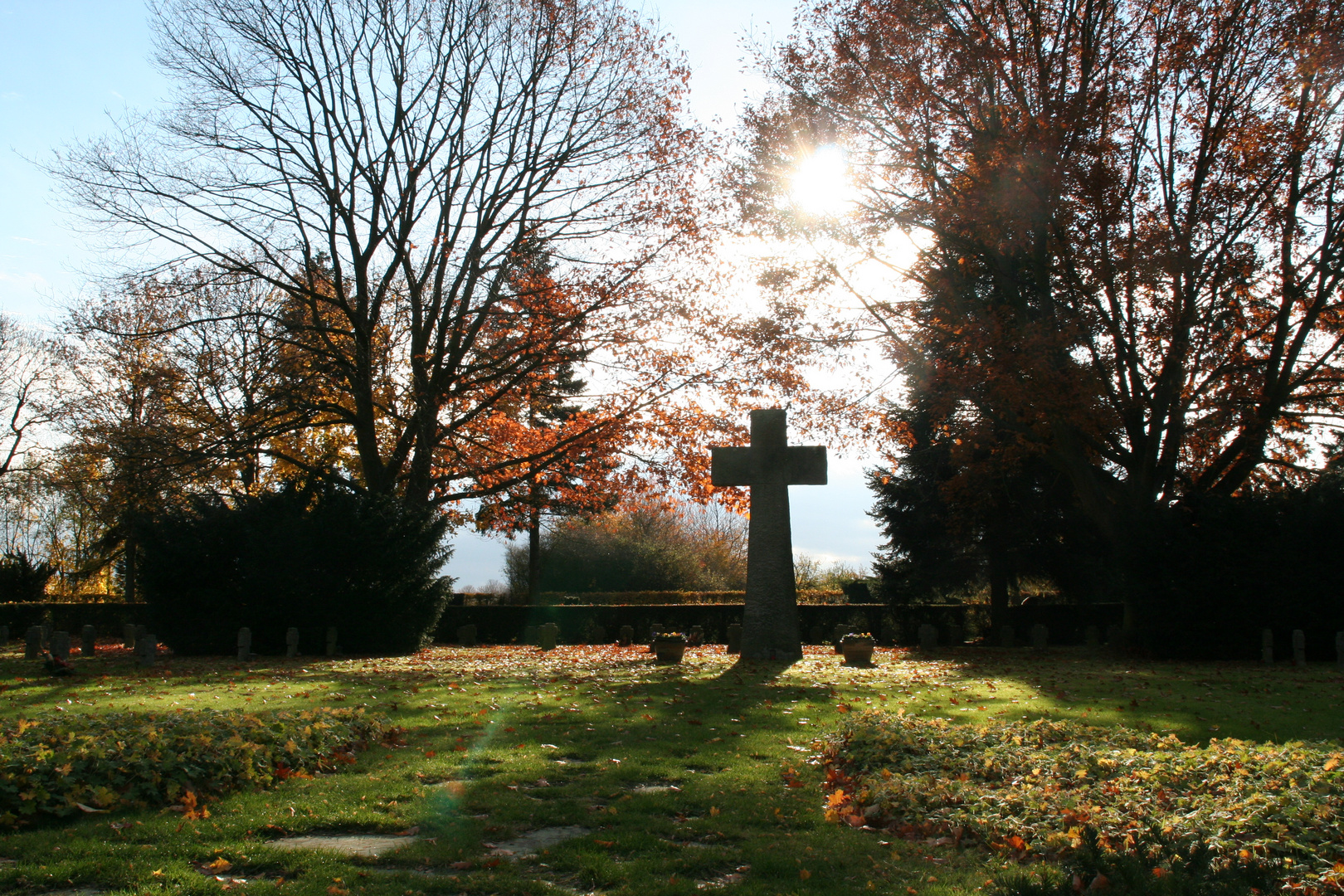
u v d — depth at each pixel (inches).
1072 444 976.9
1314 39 809.5
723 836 222.1
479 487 1098.1
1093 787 250.1
